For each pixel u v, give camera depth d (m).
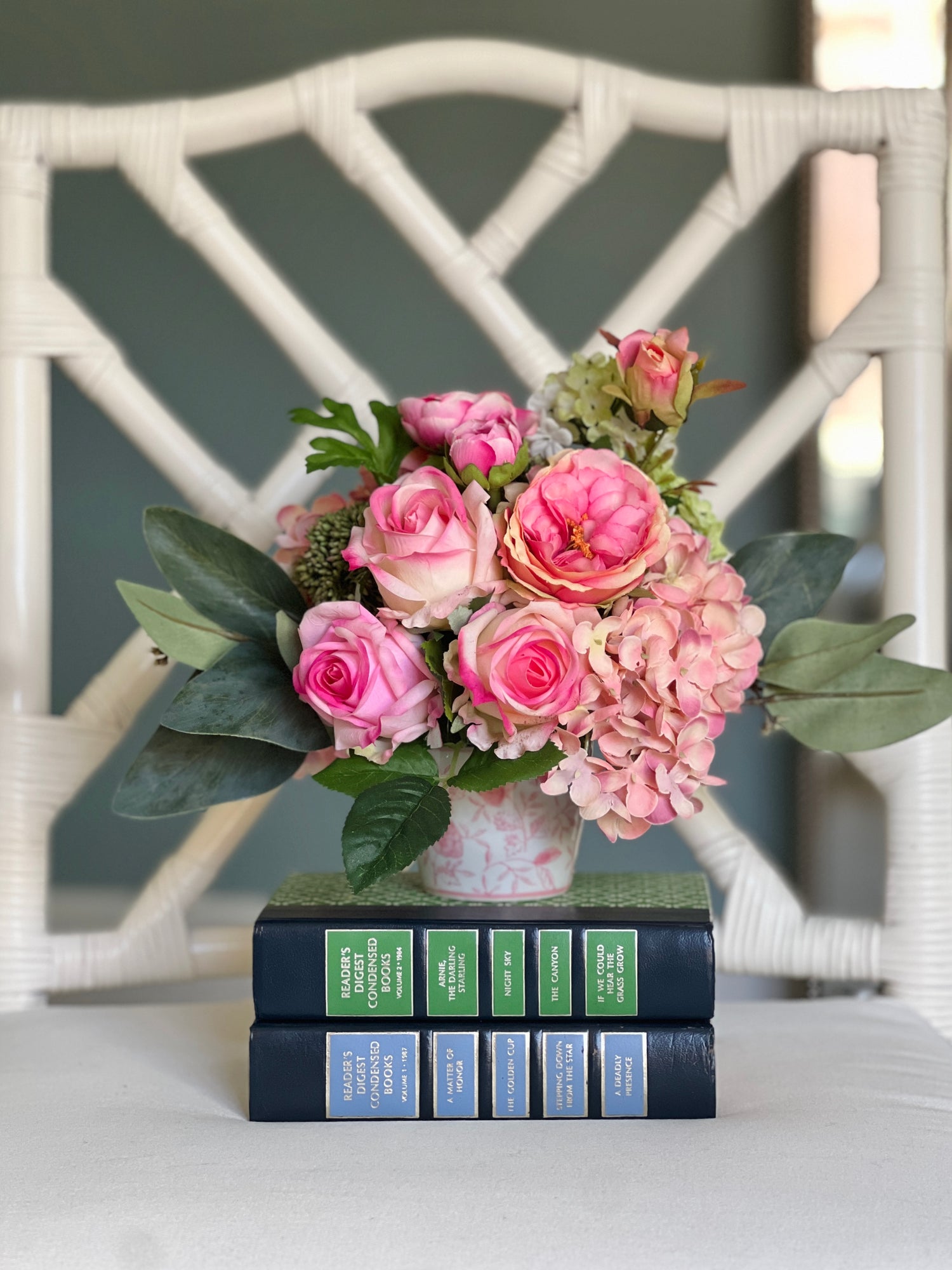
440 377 1.71
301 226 1.70
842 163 1.58
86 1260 0.45
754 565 0.70
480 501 0.55
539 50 0.89
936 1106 0.60
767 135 0.88
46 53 1.71
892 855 0.86
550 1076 0.58
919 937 0.84
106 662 1.74
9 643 0.87
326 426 0.65
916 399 0.87
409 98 0.90
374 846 0.54
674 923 0.59
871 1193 0.50
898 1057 0.68
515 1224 0.47
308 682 0.55
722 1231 0.47
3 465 0.87
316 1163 0.53
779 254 1.62
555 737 0.56
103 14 1.70
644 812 0.57
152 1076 0.65
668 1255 0.45
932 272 0.87
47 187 0.90
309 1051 0.58
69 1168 0.52
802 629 0.67
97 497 1.73
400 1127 0.57
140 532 1.73
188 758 0.61
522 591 0.54
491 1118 0.58
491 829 0.63
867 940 0.86
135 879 1.76
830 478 1.60
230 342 1.72
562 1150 0.54
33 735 0.86
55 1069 0.67
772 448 0.90
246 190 1.70
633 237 1.67
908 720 0.65
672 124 0.89
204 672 0.60
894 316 0.87
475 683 0.53
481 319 0.91
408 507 0.56
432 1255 0.45
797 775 1.66
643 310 0.91
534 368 0.91
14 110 0.88
